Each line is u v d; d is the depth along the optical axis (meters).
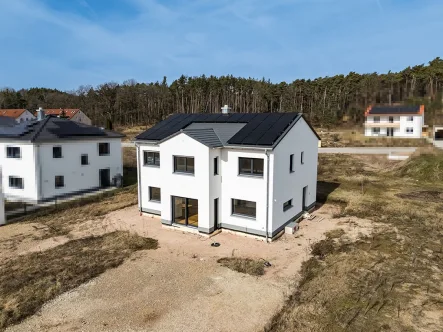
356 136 64.88
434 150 39.06
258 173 17.86
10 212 23.64
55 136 26.78
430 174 32.81
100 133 30.72
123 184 33.41
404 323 10.37
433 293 12.09
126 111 95.88
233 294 12.43
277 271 14.26
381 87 93.69
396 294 12.05
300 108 93.56
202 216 18.41
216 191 18.70
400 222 20.00
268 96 98.56
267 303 11.80
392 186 29.88
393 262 14.69
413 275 13.48
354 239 17.52
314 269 14.26
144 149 22.02
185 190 18.86
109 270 14.45
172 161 19.22
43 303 11.91
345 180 32.47
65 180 27.77
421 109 65.88
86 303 11.91
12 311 11.34
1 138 26.70
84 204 25.73
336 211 23.03
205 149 17.72
